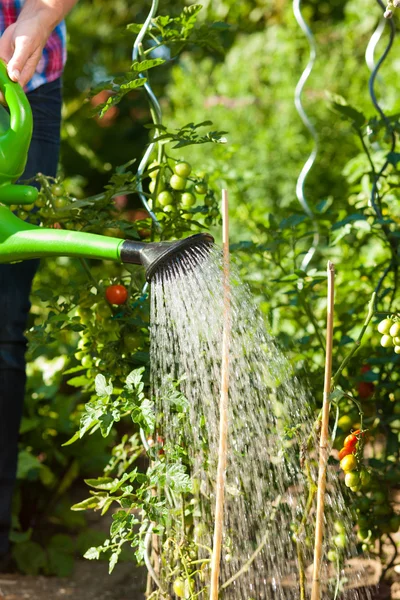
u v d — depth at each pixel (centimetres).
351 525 219
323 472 186
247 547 209
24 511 346
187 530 217
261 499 209
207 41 255
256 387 207
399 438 303
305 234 311
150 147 255
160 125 236
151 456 200
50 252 196
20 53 226
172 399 189
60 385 416
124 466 243
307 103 648
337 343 296
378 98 596
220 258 192
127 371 236
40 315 353
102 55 916
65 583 298
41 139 288
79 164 814
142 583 275
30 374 402
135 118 891
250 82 717
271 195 587
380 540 253
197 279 185
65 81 864
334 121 619
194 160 613
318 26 767
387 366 280
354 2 717
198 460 205
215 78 733
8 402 283
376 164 339
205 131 657
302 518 205
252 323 200
